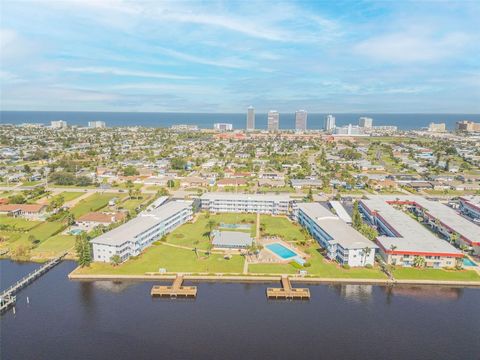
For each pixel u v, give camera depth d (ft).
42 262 534.78
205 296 449.48
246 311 416.26
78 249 512.63
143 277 488.02
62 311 412.16
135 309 418.31
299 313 413.39
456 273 508.94
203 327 384.47
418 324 395.34
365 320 401.29
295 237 635.66
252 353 343.87
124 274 493.36
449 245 554.46
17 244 590.55
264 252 571.28
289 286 463.83
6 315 403.75
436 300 446.19
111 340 361.51
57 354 340.80
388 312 417.90
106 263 526.57
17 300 435.53
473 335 376.89
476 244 566.36
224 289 467.52
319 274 499.92
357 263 526.57
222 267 517.96
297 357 339.57
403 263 532.73
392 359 339.16
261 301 438.81
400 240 570.46
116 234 556.51
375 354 345.72
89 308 418.72
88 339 362.53
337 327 387.55
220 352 344.69
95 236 583.99
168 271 504.02
